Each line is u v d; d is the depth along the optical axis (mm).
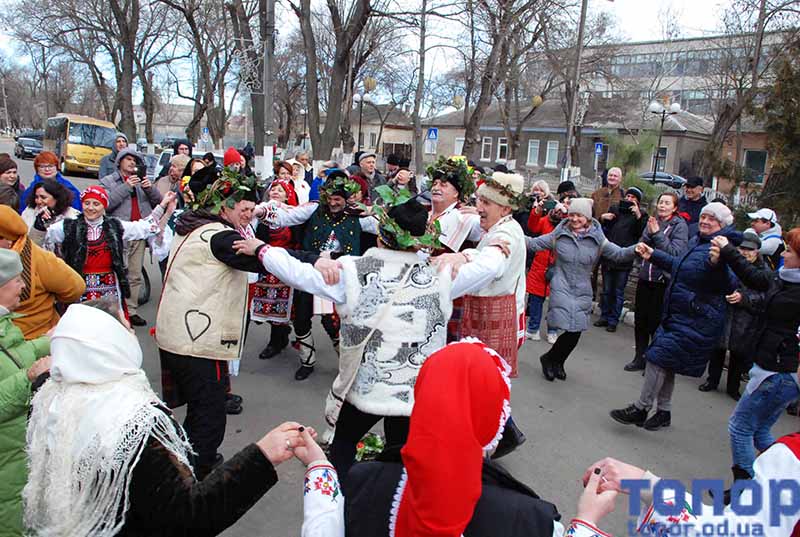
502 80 18984
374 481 1610
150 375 5578
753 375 3750
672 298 4574
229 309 3379
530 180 35719
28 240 3410
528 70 29000
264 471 1794
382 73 33250
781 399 3645
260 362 6004
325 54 31906
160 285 8883
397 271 2803
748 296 4707
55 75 63594
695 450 4645
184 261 3350
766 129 10258
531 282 7223
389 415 2787
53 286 3521
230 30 28234
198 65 34781
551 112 44438
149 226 5090
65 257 4746
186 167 6734
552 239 5645
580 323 5652
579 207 5434
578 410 5285
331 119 17359
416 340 2797
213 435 3441
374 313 2785
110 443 1607
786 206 9898
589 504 1763
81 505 1614
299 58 37406
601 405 5426
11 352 2484
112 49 32312
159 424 1696
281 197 6117
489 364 1435
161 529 1675
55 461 1642
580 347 7105
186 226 3424
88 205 4809
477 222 4359
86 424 1648
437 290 2818
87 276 4891
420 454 1299
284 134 49469
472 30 18250
